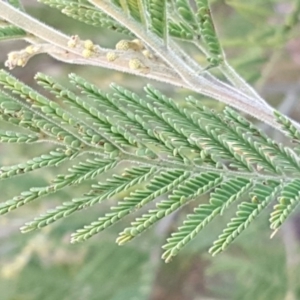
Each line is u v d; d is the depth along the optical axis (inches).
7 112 9.8
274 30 17.1
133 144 9.9
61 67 28.3
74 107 9.7
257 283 21.9
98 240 23.7
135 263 23.1
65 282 23.8
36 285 24.0
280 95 24.2
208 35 10.6
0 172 9.7
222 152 10.0
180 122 9.9
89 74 24.3
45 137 9.9
